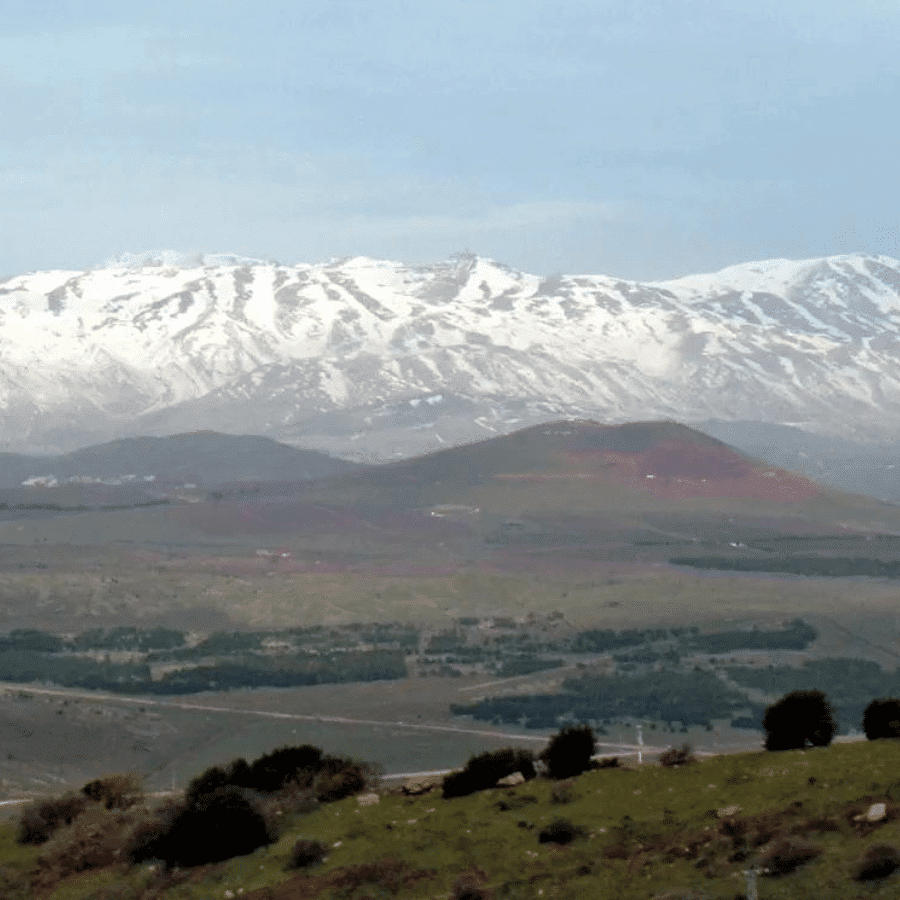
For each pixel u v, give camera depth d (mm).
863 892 91500
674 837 109812
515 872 110438
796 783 116375
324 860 120312
